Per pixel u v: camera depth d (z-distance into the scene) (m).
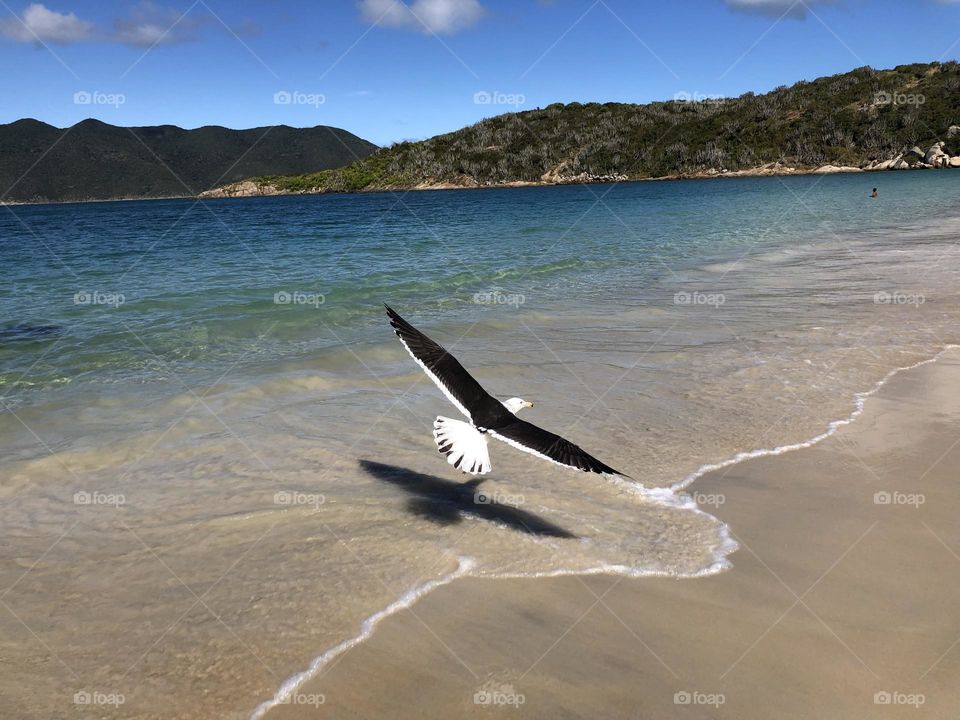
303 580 5.38
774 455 7.73
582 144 150.50
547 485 7.12
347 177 166.62
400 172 159.25
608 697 4.18
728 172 135.38
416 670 4.41
